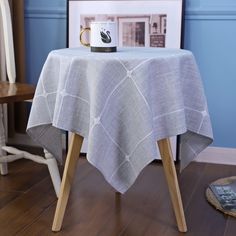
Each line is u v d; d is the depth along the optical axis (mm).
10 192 1882
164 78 1384
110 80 1344
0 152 1988
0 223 1599
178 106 1396
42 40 2424
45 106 1506
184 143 1607
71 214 1670
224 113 2234
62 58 1412
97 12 2295
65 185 1526
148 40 2244
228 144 2256
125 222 1612
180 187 1948
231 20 2139
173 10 2184
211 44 2188
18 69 2385
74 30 2338
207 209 1723
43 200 1805
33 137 1562
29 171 2139
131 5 2242
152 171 2143
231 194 1823
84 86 1389
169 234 1527
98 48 1516
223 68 2195
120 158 1414
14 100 1673
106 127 1358
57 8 2363
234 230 1560
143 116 1328
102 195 1851
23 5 2348
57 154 1650
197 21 2184
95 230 1552
